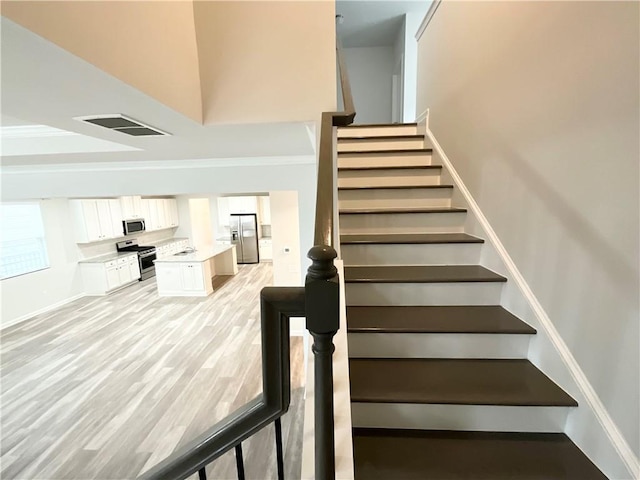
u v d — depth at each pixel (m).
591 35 1.16
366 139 3.37
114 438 2.78
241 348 4.35
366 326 1.56
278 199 4.88
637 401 1.00
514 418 1.30
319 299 0.54
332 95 1.65
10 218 5.39
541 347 1.45
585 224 1.21
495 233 1.91
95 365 3.95
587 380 1.21
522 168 1.63
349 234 2.32
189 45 1.54
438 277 1.79
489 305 1.79
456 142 2.57
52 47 0.81
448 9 2.78
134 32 1.12
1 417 3.05
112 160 3.31
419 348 1.56
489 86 1.99
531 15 1.55
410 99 5.25
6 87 1.09
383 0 4.79
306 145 2.57
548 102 1.42
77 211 6.52
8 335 4.84
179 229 9.88
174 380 3.61
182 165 3.52
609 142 1.08
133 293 7.01
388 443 1.26
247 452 2.61
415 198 2.56
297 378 3.58
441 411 1.31
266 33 1.62
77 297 6.64
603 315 1.12
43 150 2.61
